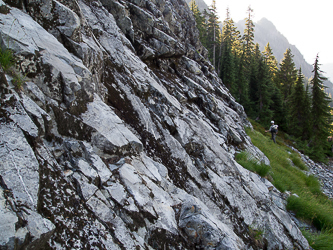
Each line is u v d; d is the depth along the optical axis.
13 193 2.19
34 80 3.38
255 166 10.32
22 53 3.21
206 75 19.36
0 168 2.26
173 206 4.46
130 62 7.85
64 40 4.76
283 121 36.41
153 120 6.74
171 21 16.62
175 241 3.87
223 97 19.48
